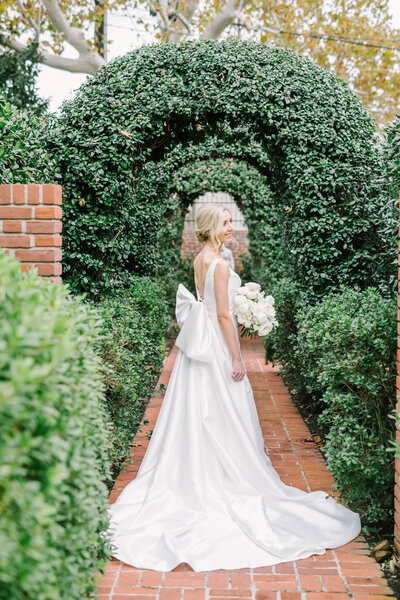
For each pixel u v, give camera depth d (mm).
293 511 3252
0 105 4047
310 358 4805
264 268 10656
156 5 13172
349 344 3432
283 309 6293
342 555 2904
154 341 6641
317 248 5312
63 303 2072
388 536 3131
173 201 10789
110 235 5426
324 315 4215
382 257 4996
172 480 3297
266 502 3303
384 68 15328
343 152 5207
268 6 14102
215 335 3512
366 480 3260
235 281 3568
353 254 5312
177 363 3572
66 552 1722
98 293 5469
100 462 2383
